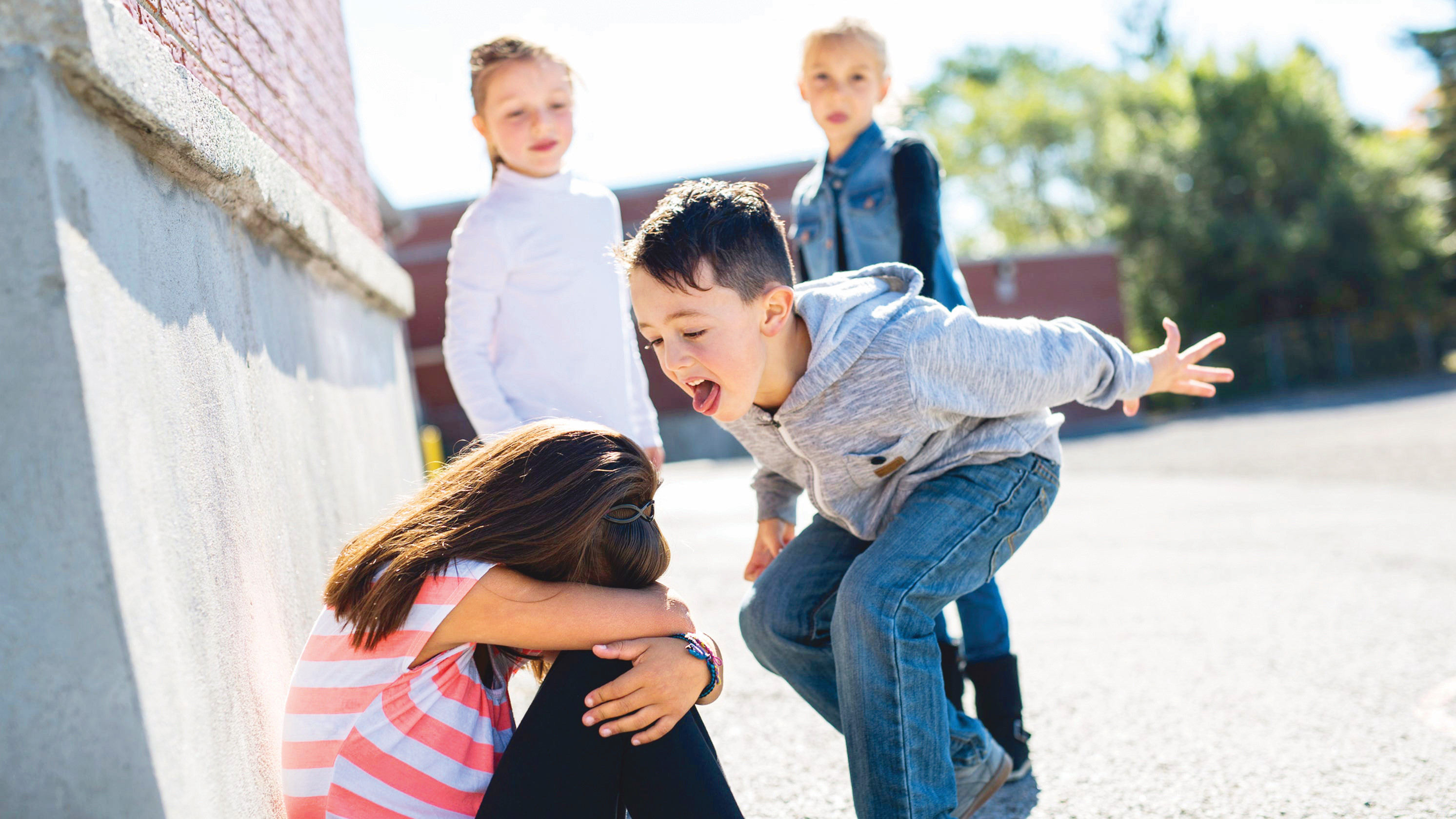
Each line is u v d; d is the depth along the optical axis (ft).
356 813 4.76
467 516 4.96
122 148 4.33
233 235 6.03
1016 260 78.07
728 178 69.67
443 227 71.51
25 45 3.63
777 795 7.89
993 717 8.05
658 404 69.51
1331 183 87.81
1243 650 11.48
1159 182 92.58
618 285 8.93
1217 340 6.79
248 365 5.92
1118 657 11.51
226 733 4.38
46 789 3.58
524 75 8.50
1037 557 18.85
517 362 8.58
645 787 4.81
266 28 8.35
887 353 5.58
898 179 8.72
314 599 6.87
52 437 3.54
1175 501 26.22
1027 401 5.95
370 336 11.19
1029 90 125.49
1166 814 7.16
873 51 9.10
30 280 3.53
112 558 3.58
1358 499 23.84
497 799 4.66
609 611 4.91
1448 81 92.94
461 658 4.95
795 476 6.75
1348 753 8.11
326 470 7.89
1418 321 84.84
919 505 5.93
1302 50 101.19
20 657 3.55
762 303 5.42
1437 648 11.03
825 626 6.58
